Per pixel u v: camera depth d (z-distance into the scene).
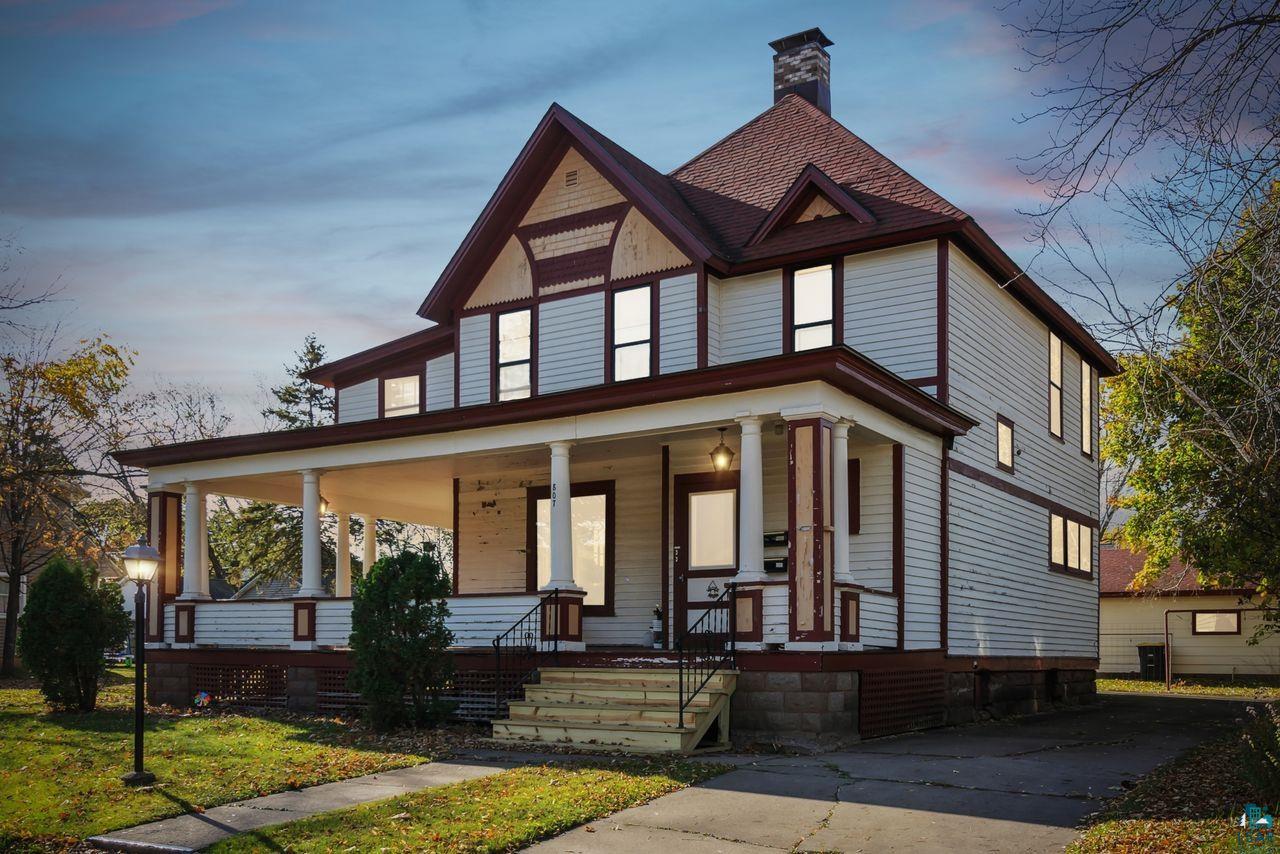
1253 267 8.16
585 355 19.88
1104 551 41.59
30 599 17.95
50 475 28.47
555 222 20.58
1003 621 20.00
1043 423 22.98
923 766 12.02
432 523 27.67
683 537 18.52
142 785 11.48
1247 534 18.52
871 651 14.92
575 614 16.31
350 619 18.23
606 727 13.42
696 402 15.36
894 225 18.00
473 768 12.15
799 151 21.36
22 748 13.84
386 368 24.30
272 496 23.06
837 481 14.72
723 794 10.50
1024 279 20.50
